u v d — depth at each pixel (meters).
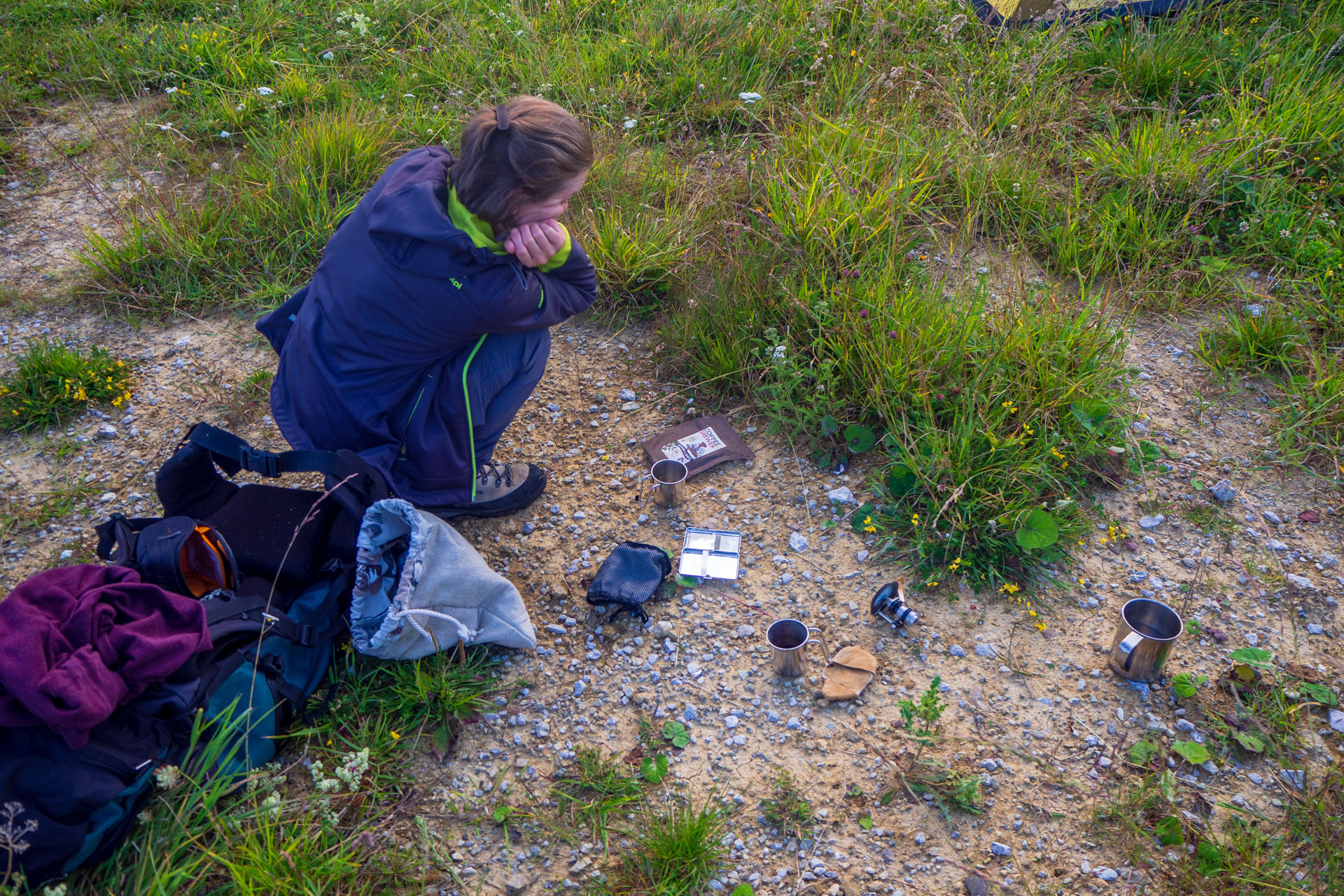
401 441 2.72
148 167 4.99
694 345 3.72
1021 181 4.18
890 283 3.58
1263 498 3.11
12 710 2.00
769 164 4.35
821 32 5.34
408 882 2.22
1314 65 4.80
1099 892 2.16
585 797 2.42
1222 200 4.05
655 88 5.23
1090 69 5.05
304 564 2.58
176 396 3.72
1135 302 3.84
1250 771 2.39
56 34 6.08
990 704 2.58
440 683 2.56
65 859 2.02
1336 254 3.79
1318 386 3.29
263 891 2.11
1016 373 3.19
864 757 2.47
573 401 3.69
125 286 4.18
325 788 2.28
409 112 5.11
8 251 4.47
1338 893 2.09
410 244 2.39
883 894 2.18
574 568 3.03
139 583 2.28
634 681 2.69
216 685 2.27
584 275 2.79
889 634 2.78
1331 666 2.62
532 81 5.29
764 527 3.14
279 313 2.96
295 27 6.05
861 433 3.28
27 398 3.61
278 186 4.50
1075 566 2.93
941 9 5.43
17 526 3.17
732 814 2.36
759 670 2.71
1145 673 2.58
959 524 2.89
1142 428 3.36
